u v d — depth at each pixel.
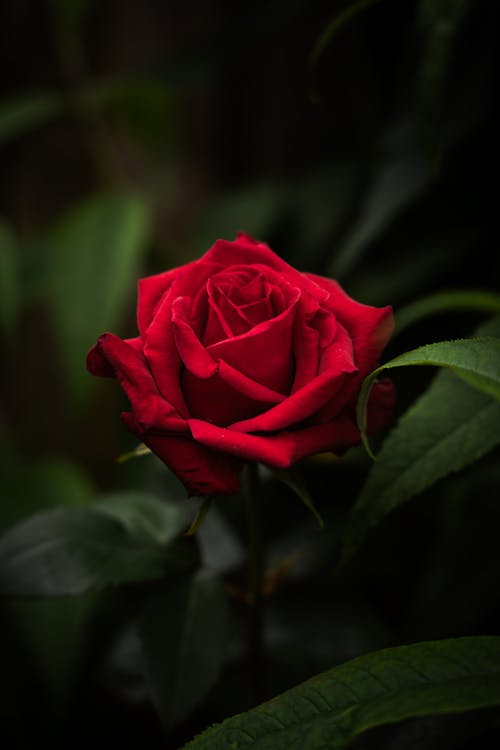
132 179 1.08
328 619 0.68
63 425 1.09
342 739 0.39
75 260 0.81
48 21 1.01
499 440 0.47
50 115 0.97
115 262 0.79
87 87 0.97
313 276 0.48
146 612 0.52
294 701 0.41
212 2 1.07
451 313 0.71
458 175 0.73
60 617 0.66
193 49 0.93
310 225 0.88
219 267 0.47
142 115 0.98
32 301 1.05
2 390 1.08
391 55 0.79
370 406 0.46
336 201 0.88
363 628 0.68
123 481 0.85
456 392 0.48
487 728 0.49
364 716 0.39
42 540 0.52
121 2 1.06
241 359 0.44
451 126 0.70
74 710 0.73
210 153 1.10
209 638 0.51
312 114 1.02
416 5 0.77
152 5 1.07
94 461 1.08
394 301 0.74
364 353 0.45
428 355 0.42
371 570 0.73
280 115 1.05
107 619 0.77
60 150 1.06
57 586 0.51
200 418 0.45
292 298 0.45
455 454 0.47
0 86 1.03
